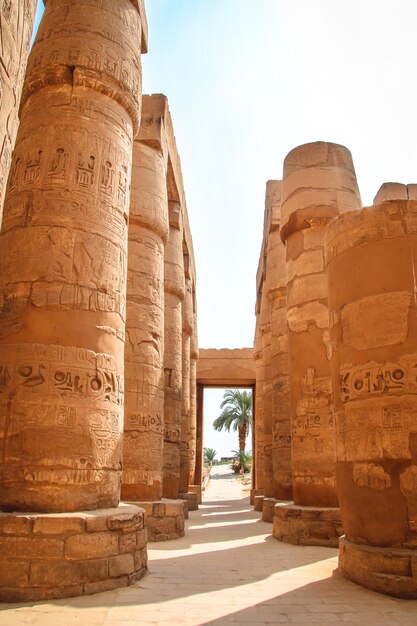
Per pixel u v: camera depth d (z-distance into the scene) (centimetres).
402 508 509
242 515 1494
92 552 482
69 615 413
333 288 632
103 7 695
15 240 576
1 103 507
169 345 1354
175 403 1318
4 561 458
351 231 610
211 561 672
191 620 412
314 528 839
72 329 552
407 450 516
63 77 639
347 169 1091
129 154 685
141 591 494
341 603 462
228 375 2527
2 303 559
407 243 573
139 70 730
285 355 1355
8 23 496
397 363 541
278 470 1295
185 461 1733
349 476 564
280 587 523
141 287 976
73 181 598
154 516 884
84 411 538
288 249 1088
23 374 527
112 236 613
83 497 520
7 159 570
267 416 1675
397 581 482
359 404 560
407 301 553
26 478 503
